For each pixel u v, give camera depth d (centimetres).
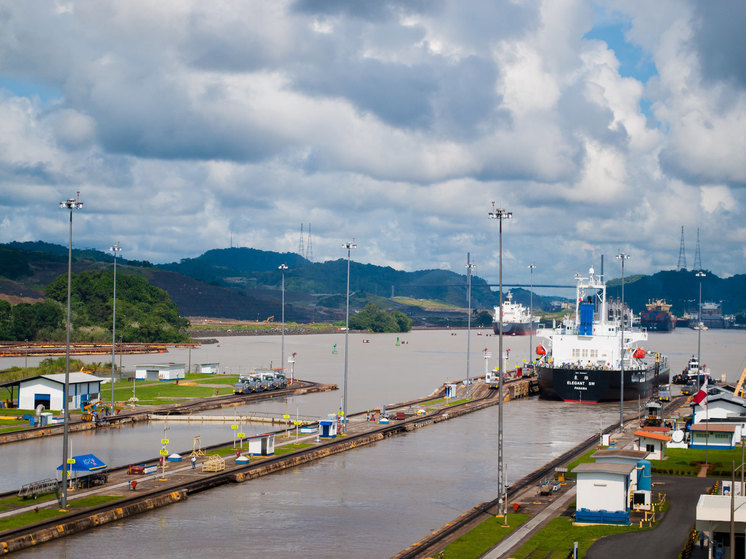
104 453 12294
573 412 18025
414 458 12394
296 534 8338
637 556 7225
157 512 9025
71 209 9338
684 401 19900
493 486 10512
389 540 8175
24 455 12106
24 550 7569
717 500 7362
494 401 19475
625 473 8400
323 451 12488
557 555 7194
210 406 17450
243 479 10669
